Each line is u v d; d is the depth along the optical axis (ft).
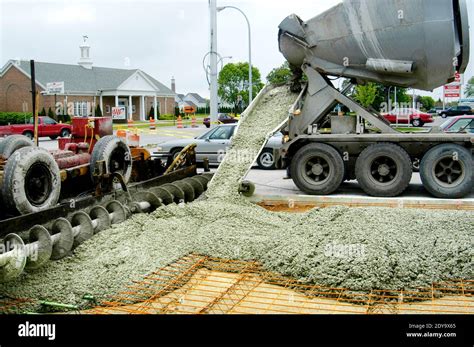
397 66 34.37
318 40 36.50
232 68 229.66
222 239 22.80
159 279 18.86
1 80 148.97
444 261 19.20
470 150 33.06
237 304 17.06
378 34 33.91
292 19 37.09
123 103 169.78
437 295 17.47
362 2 33.78
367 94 83.66
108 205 24.48
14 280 18.54
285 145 36.35
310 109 37.78
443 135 32.94
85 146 29.50
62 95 147.84
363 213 24.82
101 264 19.76
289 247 20.84
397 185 33.83
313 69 37.40
